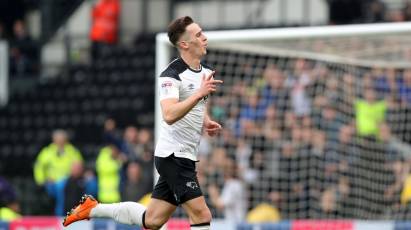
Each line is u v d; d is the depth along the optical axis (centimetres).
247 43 2459
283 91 3078
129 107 4288
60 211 3341
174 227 2186
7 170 4188
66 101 4425
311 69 3058
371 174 2806
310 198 2888
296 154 2933
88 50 4659
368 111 2831
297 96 3047
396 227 2162
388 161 2802
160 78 1553
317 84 3034
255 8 4459
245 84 3066
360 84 2864
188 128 1567
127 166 3312
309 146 2933
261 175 2927
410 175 2731
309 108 3019
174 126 1565
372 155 2819
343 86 2905
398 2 4178
